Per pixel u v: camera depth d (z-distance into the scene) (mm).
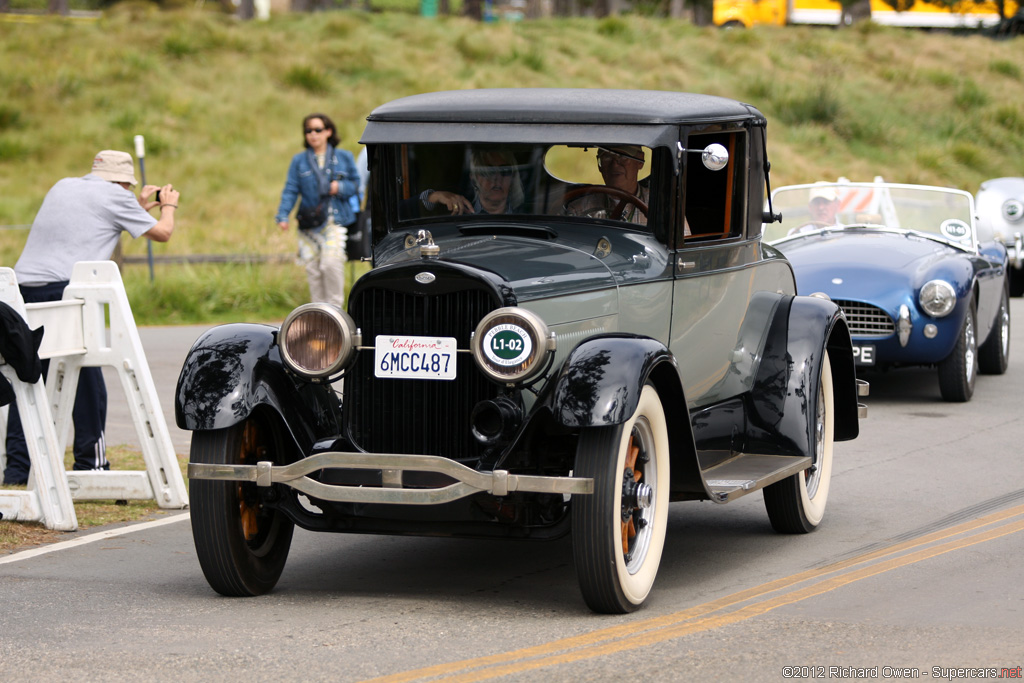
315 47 84812
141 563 15188
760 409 16359
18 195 60438
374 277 12891
